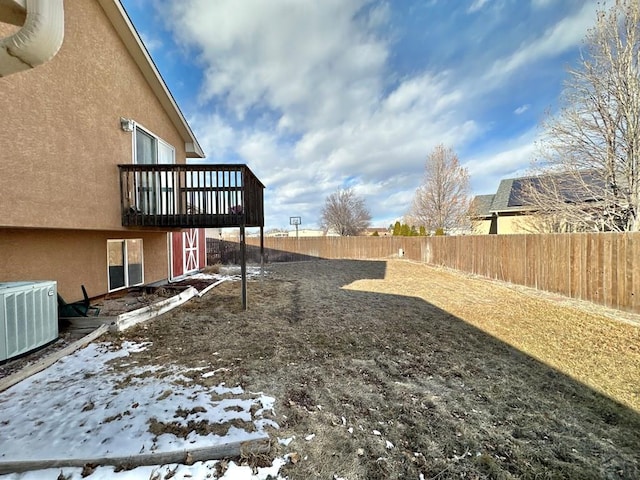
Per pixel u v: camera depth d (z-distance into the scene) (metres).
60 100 4.21
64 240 5.18
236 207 6.09
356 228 39.00
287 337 4.54
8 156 3.41
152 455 1.99
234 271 12.96
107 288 6.33
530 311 6.23
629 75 8.50
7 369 3.11
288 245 20.22
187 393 2.81
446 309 6.41
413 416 2.63
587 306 6.60
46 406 2.55
